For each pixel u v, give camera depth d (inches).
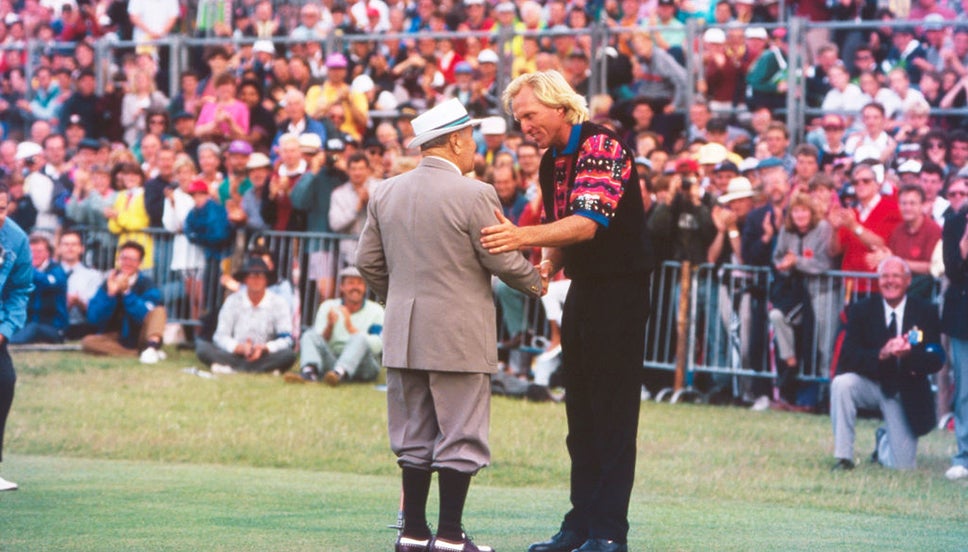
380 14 1540.4
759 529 576.7
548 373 1066.1
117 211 1284.4
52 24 1748.3
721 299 1053.2
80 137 1486.2
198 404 1007.6
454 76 1387.8
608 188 470.9
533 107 479.2
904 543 540.1
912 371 812.6
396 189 483.8
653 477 778.8
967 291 787.4
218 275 1243.2
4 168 1439.5
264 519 577.3
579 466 501.0
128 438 896.3
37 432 909.8
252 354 1143.6
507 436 903.7
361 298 1122.7
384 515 596.7
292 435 910.4
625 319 485.1
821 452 869.2
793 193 1033.5
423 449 478.6
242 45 1489.9
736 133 1226.0
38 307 1240.8
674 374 1080.8
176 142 1343.5
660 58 1288.1
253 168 1218.0
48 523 557.6
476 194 470.6
